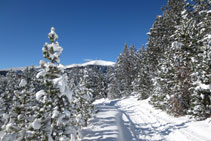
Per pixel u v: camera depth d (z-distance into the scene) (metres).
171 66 12.98
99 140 7.75
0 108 13.56
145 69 26.12
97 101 45.25
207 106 8.95
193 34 11.90
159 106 15.30
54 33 6.14
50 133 5.48
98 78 54.53
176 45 11.98
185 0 18.19
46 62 5.96
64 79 5.88
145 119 12.86
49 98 5.73
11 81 30.16
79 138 8.05
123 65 44.16
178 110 11.75
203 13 11.74
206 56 8.95
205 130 8.01
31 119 6.84
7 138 6.19
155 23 22.50
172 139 7.99
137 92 30.77
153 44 22.92
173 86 12.84
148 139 8.34
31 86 8.15
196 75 9.51
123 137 8.49
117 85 45.75
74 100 11.30
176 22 17.92
